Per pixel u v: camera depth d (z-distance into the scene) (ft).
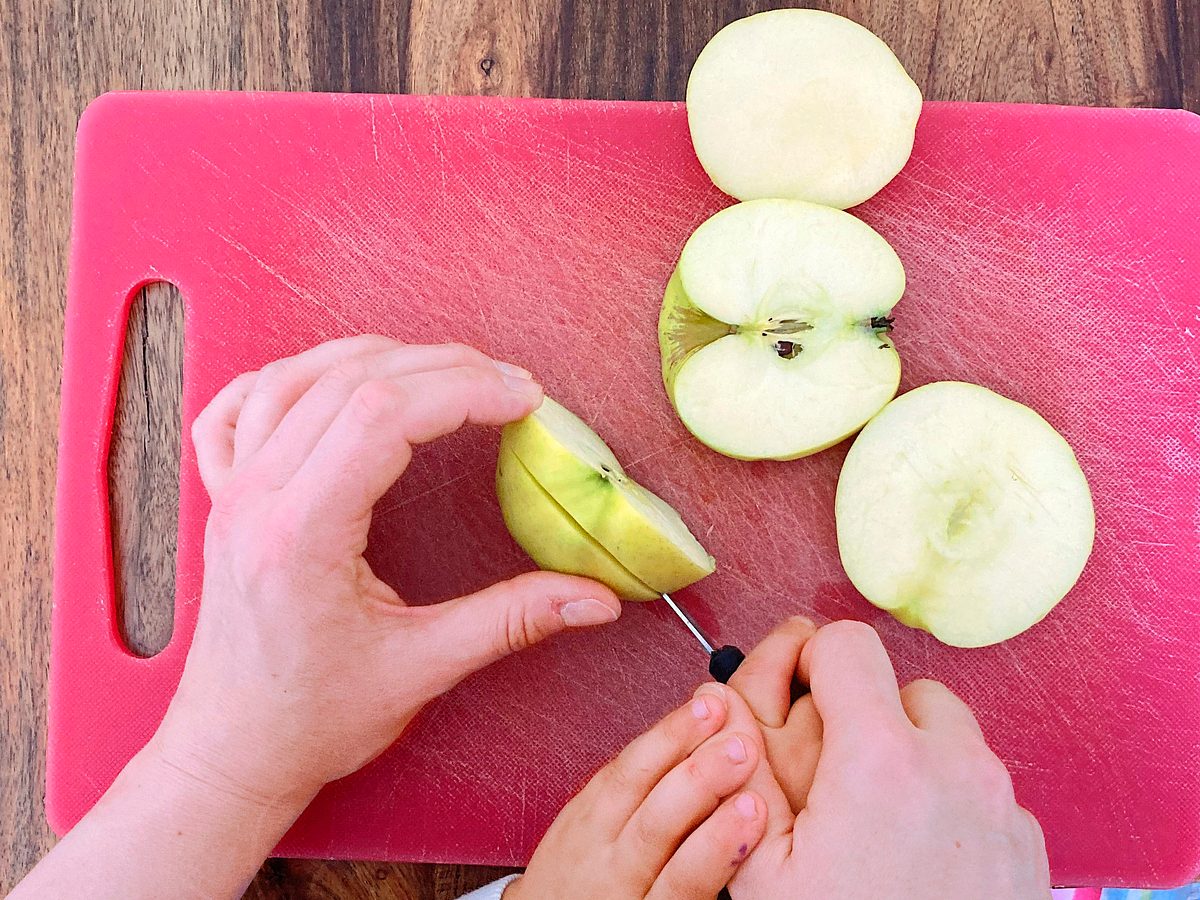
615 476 0.80
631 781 0.70
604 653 0.92
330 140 0.93
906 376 0.93
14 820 0.95
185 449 0.94
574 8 0.95
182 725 0.76
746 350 0.86
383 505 0.93
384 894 0.93
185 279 0.94
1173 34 0.94
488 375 0.75
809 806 0.62
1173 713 0.91
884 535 0.87
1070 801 0.92
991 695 0.92
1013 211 0.92
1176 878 0.91
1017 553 0.87
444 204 0.93
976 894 0.59
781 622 0.92
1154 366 0.92
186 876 0.74
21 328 0.95
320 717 0.75
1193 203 0.92
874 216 0.93
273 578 0.71
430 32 0.95
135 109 0.94
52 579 0.95
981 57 0.94
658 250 0.93
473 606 0.78
